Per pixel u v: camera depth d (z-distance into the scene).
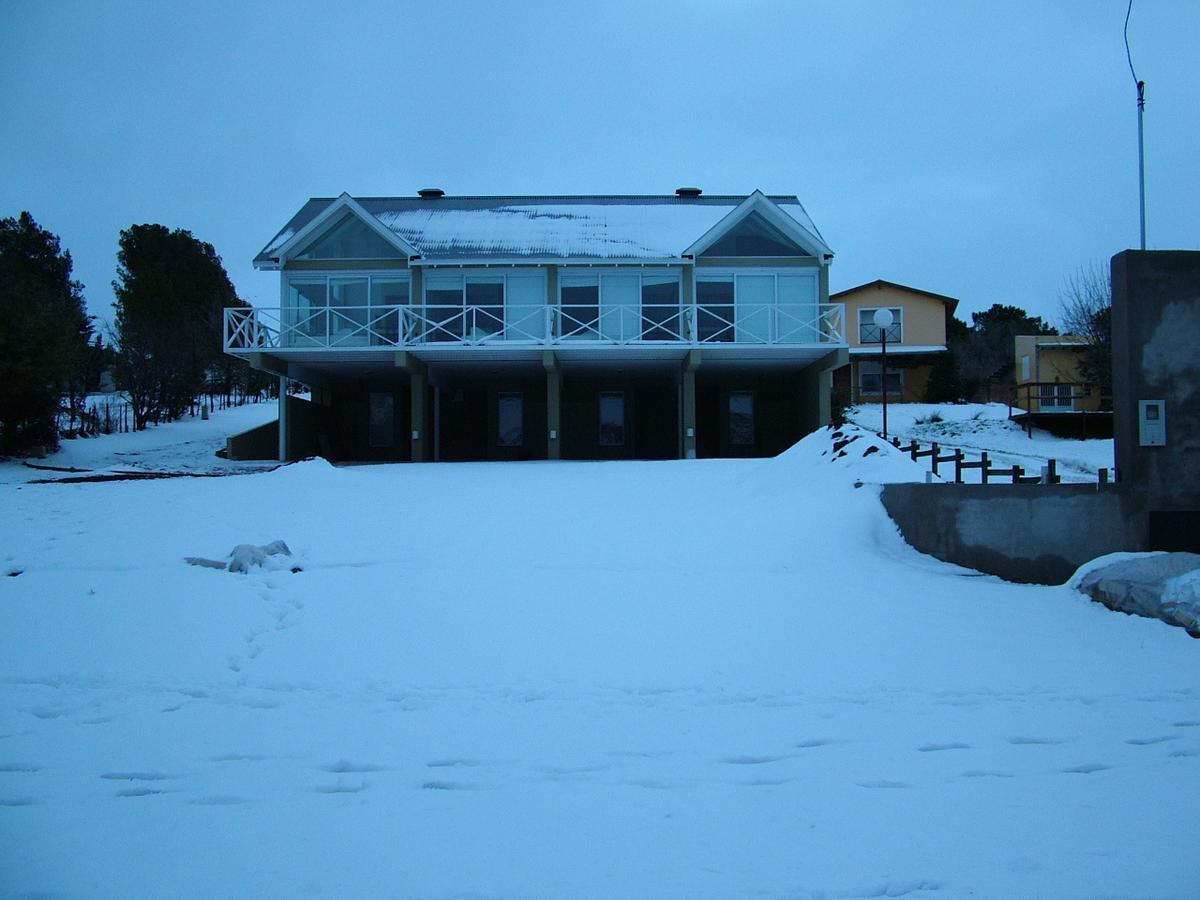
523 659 7.62
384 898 3.98
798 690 6.88
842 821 4.69
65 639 7.95
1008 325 51.59
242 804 4.92
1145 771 5.33
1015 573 10.66
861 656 7.67
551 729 6.07
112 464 22.00
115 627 8.23
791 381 27.05
